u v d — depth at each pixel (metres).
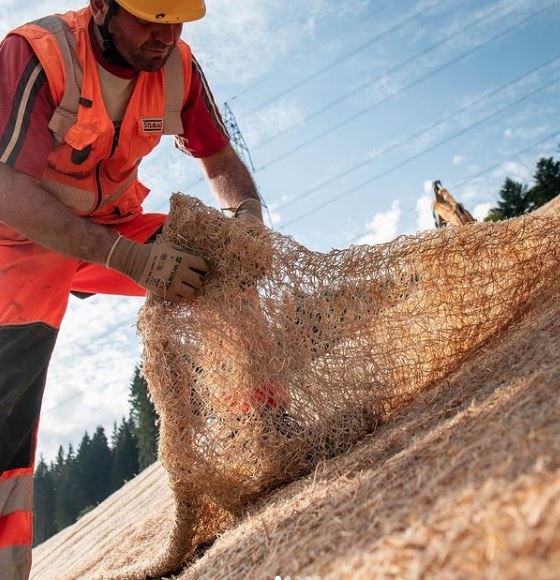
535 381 1.34
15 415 2.05
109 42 2.14
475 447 1.15
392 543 0.95
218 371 2.08
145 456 52.03
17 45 2.10
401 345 2.07
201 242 2.12
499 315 2.10
